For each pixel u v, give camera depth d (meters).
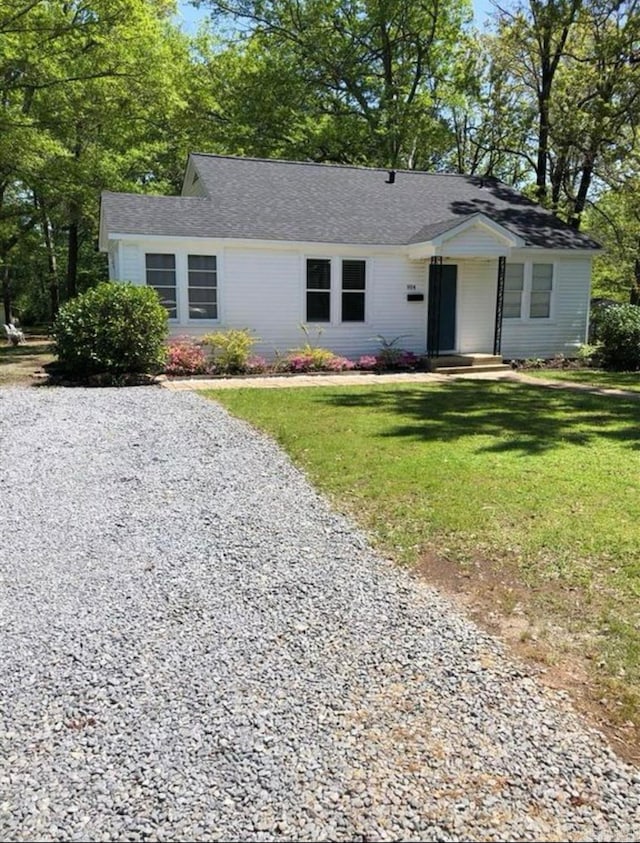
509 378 13.08
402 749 2.33
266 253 13.55
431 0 23.86
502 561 3.93
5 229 20.69
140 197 13.62
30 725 2.47
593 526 4.47
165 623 3.21
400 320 14.88
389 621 3.24
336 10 24.56
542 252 15.38
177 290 13.03
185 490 5.30
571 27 18.72
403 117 23.80
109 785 2.17
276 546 4.18
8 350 18.50
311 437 7.19
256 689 2.68
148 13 16.52
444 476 5.68
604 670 2.82
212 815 2.04
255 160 16.50
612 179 19.23
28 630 3.13
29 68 15.04
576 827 2.00
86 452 6.41
